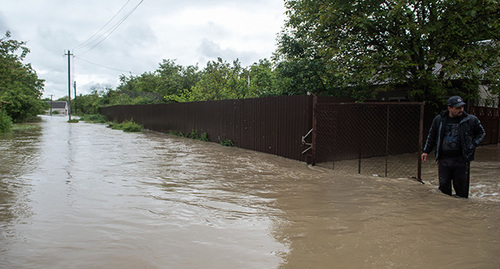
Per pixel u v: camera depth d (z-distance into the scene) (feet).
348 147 29.71
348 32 32.73
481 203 15.35
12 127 73.97
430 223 12.51
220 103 43.16
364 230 11.75
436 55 28.37
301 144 28.45
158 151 35.17
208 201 15.49
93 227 11.76
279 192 17.39
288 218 13.09
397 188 18.39
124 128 69.36
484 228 11.99
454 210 14.19
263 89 47.70
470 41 28.96
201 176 21.67
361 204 15.14
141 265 8.85
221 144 41.88
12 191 16.96
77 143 42.73
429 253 9.80
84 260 9.12
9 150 34.32
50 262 8.97
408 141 34.73
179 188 18.13
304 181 20.26
